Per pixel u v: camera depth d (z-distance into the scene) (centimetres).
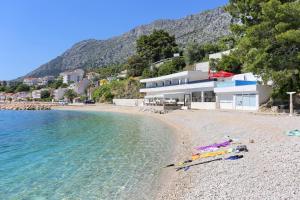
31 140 3108
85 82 17600
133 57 12738
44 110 11056
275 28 3722
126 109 8500
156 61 13262
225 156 1762
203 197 1149
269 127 2619
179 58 10638
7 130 4122
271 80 4212
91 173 1714
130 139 2972
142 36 14075
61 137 3288
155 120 5153
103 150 2406
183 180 1473
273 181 1185
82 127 4325
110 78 15538
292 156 1518
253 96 4791
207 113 4881
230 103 5472
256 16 4216
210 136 2652
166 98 8169
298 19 3741
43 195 1391
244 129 2678
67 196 1365
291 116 3494
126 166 1842
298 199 991
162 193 1338
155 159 2006
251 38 3897
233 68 7588
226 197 1098
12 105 12456
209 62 8262
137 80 11394
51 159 2130
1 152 2452
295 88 4191
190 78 7312
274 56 3847
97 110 9550
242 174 1338
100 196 1345
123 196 1334
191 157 1938
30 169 1861
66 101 15362
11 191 1458
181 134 3167
